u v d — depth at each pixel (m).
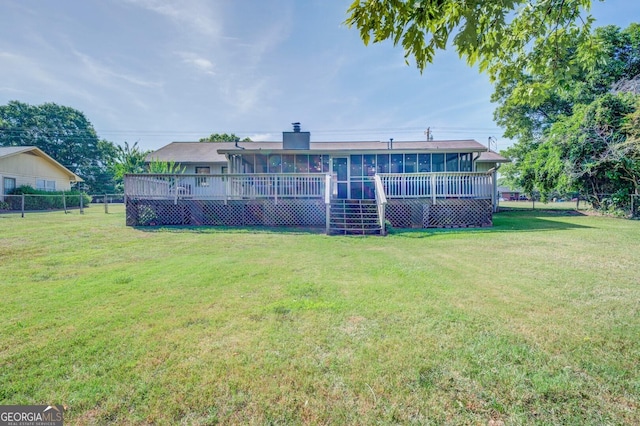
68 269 4.35
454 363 1.92
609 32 14.44
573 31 2.62
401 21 2.09
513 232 8.03
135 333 2.37
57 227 8.78
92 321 2.58
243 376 1.81
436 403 1.58
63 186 22.84
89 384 1.75
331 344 2.17
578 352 2.04
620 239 6.66
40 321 2.59
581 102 15.66
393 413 1.52
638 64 14.52
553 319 2.56
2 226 8.88
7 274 4.07
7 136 33.69
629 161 11.56
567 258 4.88
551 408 1.54
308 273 4.11
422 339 2.22
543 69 2.82
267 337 2.28
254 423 1.46
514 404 1.57
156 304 2.97
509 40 2.78
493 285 3.51
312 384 1.73
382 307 2.85
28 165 19.03
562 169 13.55
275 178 9.94
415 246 6.23
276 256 5.26
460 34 1.99
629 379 1.75
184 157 15.90
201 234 7.92
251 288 3.46
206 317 2.66
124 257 5.16
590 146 12.41
